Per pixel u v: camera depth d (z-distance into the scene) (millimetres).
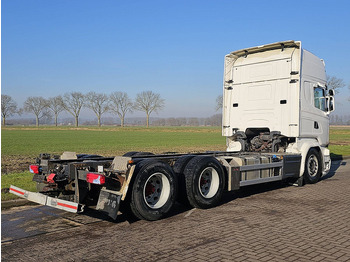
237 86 10570
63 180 6145
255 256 4363
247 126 10297
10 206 7227
